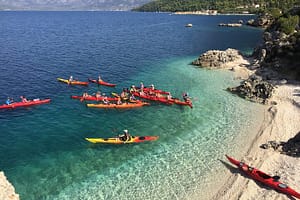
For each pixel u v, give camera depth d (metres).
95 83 52.09
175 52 80.56
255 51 69.81
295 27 84.56
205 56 63.66
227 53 66.19
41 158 29.03
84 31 137.00
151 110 40.31
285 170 26.11
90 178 25.86
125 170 26.94
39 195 23.77
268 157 28.25
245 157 28.64
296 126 34.62
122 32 132.25
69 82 51.59
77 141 32.25
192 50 83.94
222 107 40.94
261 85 44.19
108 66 64.25
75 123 36.47
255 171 25.56
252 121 36.38
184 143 31.53
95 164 27.97
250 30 136.88
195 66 63.50
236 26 152.50
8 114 38.66
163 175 26.11
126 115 38.78
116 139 31.56
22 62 67.56
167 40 104.25
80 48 87.19
